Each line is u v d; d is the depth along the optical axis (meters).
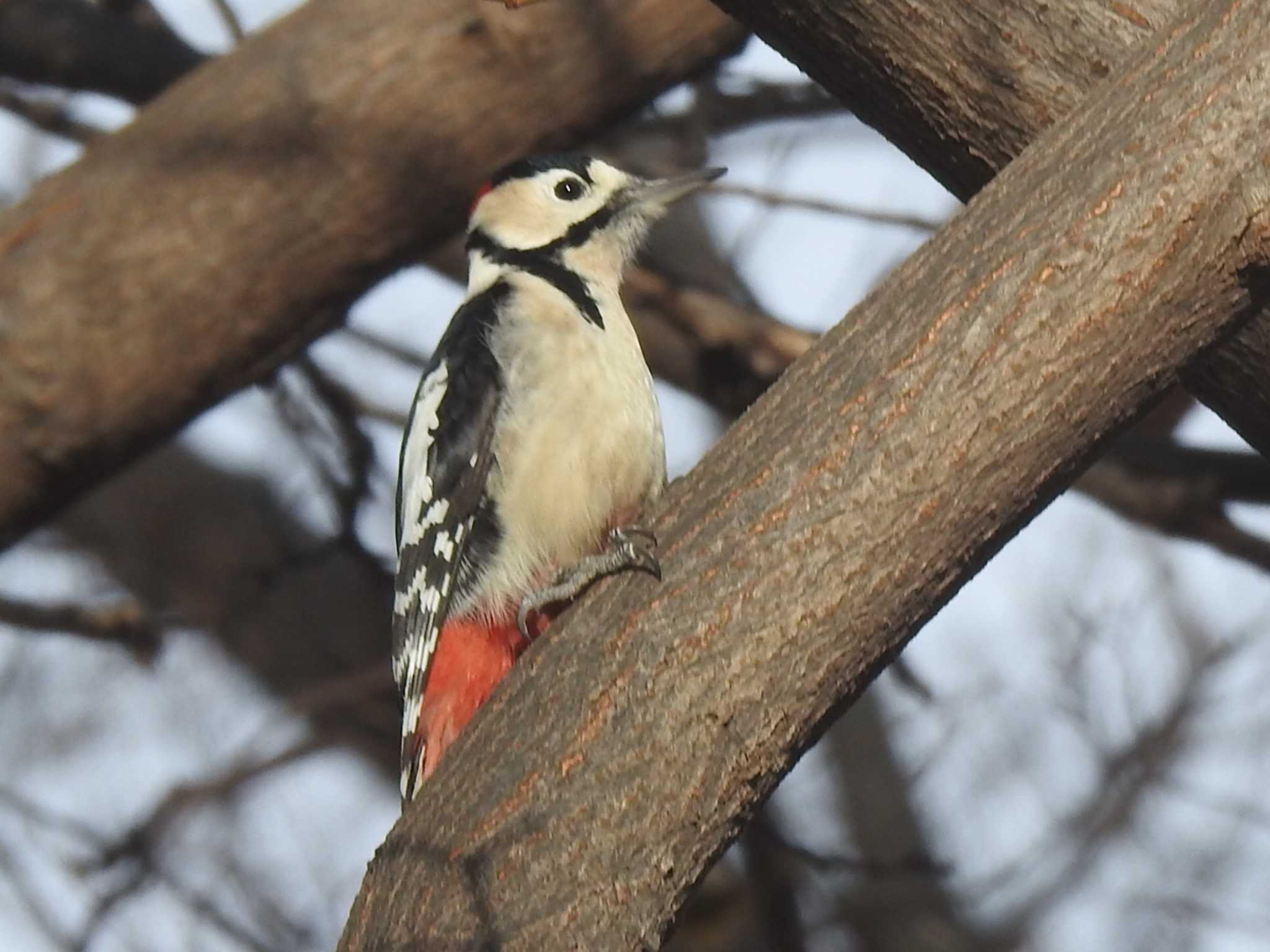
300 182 10.48
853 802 14.86
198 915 13.05
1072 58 7.67
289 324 10.70
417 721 9.18
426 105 10.55
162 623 12.52
